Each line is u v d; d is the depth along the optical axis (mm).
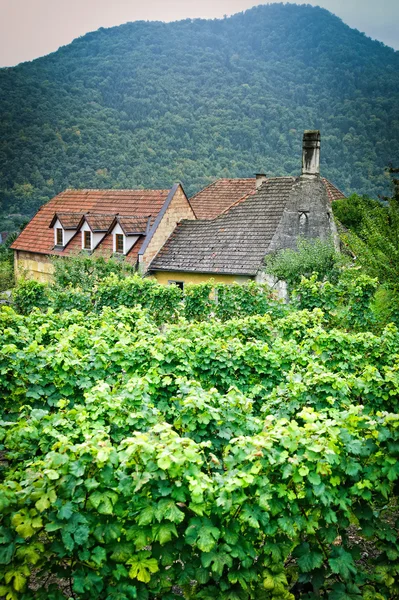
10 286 36719
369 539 6207
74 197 37562
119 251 30953
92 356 10234
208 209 36094
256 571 5699
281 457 5547
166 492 5207
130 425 7324
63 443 5449
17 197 56312
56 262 26625
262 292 19688
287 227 28516
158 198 32688
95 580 5211
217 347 10703
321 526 5863
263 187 31219
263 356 10633
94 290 25625
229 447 6082
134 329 14883
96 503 5133
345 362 11805
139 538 5262
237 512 5531
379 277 17906
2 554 4953
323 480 5777
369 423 6125
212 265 28016
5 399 9500
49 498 5016
